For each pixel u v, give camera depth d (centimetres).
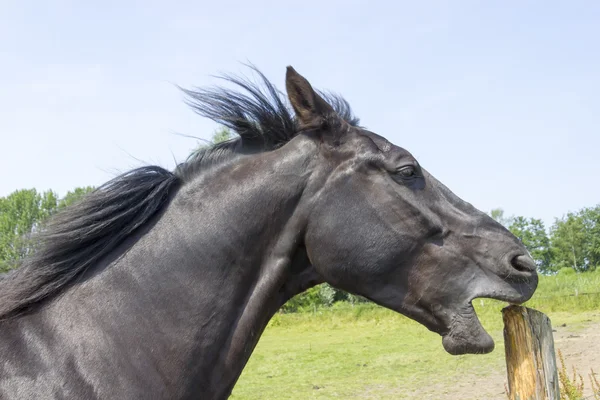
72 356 235
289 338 2234
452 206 283
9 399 223
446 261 275
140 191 268
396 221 273
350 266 273
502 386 1025
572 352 1229
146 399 238
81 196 268
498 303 2247
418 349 1606
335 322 2623
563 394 548
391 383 1142
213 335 255
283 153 284
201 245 261
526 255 276
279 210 274
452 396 983
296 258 284
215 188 275
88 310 246
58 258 253
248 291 269
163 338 246
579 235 5641
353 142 282
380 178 277
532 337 257
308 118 283
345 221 273
